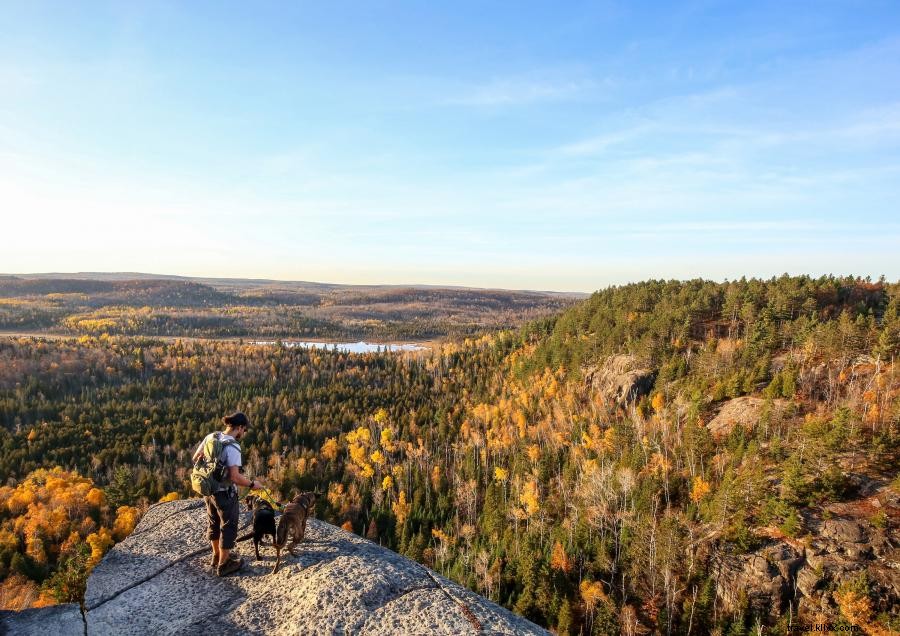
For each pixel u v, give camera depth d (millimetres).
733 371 108375
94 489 97062
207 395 190000
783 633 56438
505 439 128750
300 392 186250
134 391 194125
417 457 128125
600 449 107625
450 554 86312
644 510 78438
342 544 7848
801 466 68625
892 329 95938
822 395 90812
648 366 129625
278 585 6812
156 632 6023
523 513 93625
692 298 152500
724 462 82062
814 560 59750
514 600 71750
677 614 63688
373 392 193750
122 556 7793
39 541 78062
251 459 124438
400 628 5809
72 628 6098
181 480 109750
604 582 71438
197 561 7590
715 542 67312
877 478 65562
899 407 73562
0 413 160125
